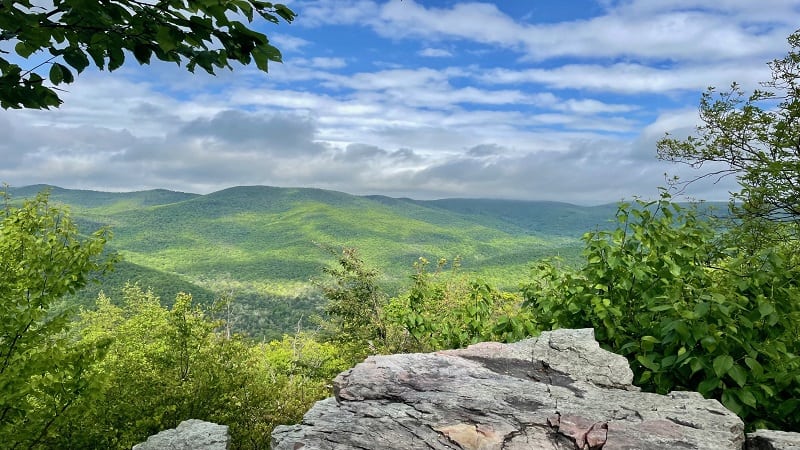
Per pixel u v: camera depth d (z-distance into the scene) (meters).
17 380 6.11
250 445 13.97
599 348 4.51
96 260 8.43
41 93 3.83
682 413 3.38
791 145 10.95
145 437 11.88
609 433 3.08
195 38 3.27
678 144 13.61
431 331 7.17
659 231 5.18
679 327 4.13
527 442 3.05
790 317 4.47
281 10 3.25
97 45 3.60
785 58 11.71
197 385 13.97
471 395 3.67
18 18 3.19
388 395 3.78
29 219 8.66
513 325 5.66
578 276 5.64
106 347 6.81
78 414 6.80
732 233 9.02
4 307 7.29
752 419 4.17
